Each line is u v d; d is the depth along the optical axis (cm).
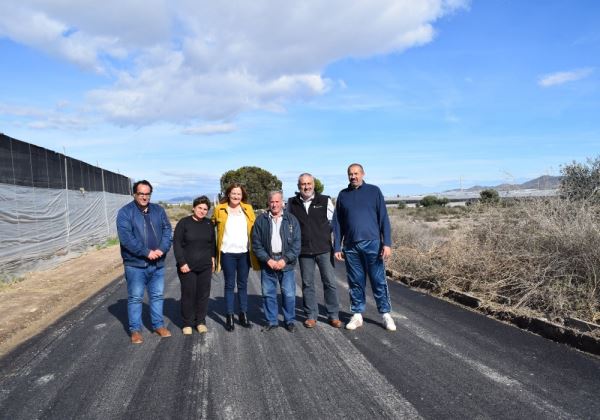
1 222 1067
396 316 684
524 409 370
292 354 515
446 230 1759
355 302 625
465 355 502
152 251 575
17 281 1052
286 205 657
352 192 626
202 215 620
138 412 378
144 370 474
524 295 684
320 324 645
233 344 556
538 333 585
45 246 1345
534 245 766
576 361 480
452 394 401
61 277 1113
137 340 571
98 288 980
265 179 6644
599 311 595
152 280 598
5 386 441
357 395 402
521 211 868
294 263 623
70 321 696
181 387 427
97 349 549
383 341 558
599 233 659
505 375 442
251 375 453
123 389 425
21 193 1191
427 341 555
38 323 692
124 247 567
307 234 626
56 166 1477
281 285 618
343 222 635
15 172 1162
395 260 1152
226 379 444
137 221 572
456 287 830
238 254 625
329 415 365
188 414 372
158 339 585
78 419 367
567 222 733
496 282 739
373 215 618
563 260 680
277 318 627
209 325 650
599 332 519
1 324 671
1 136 1089
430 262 951
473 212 999
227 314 621
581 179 940
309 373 456
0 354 542
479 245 889
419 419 356
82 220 1758
